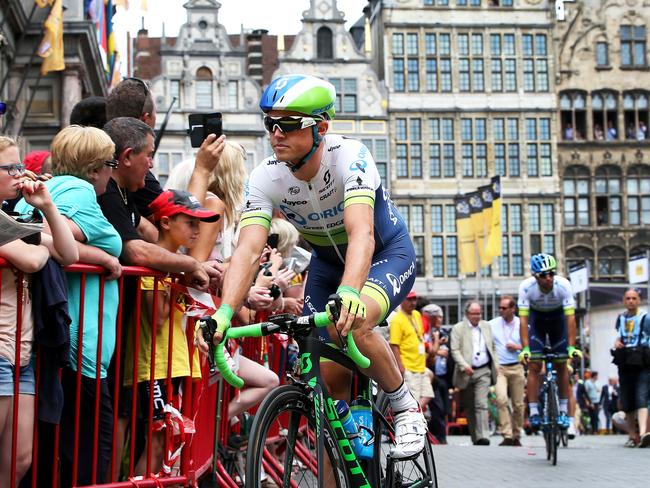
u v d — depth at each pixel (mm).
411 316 14859
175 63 48344
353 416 4926
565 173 51594
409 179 50031
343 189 4871
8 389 4555
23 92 25906
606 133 52031
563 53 51938
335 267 5277
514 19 51219
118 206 5410
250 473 3938
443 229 50094
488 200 36562
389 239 5098
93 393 5047
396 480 5152
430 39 50719
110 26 32500
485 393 16234
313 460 4496
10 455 4613
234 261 4750
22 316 4578
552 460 11117
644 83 52344
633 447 14961
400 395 4949
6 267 4496
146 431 5492
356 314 4207
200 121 6387
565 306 11859
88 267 4941
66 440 5008
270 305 6773
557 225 50875
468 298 49781
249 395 6680
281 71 49656
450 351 16750
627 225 51562
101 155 5246
